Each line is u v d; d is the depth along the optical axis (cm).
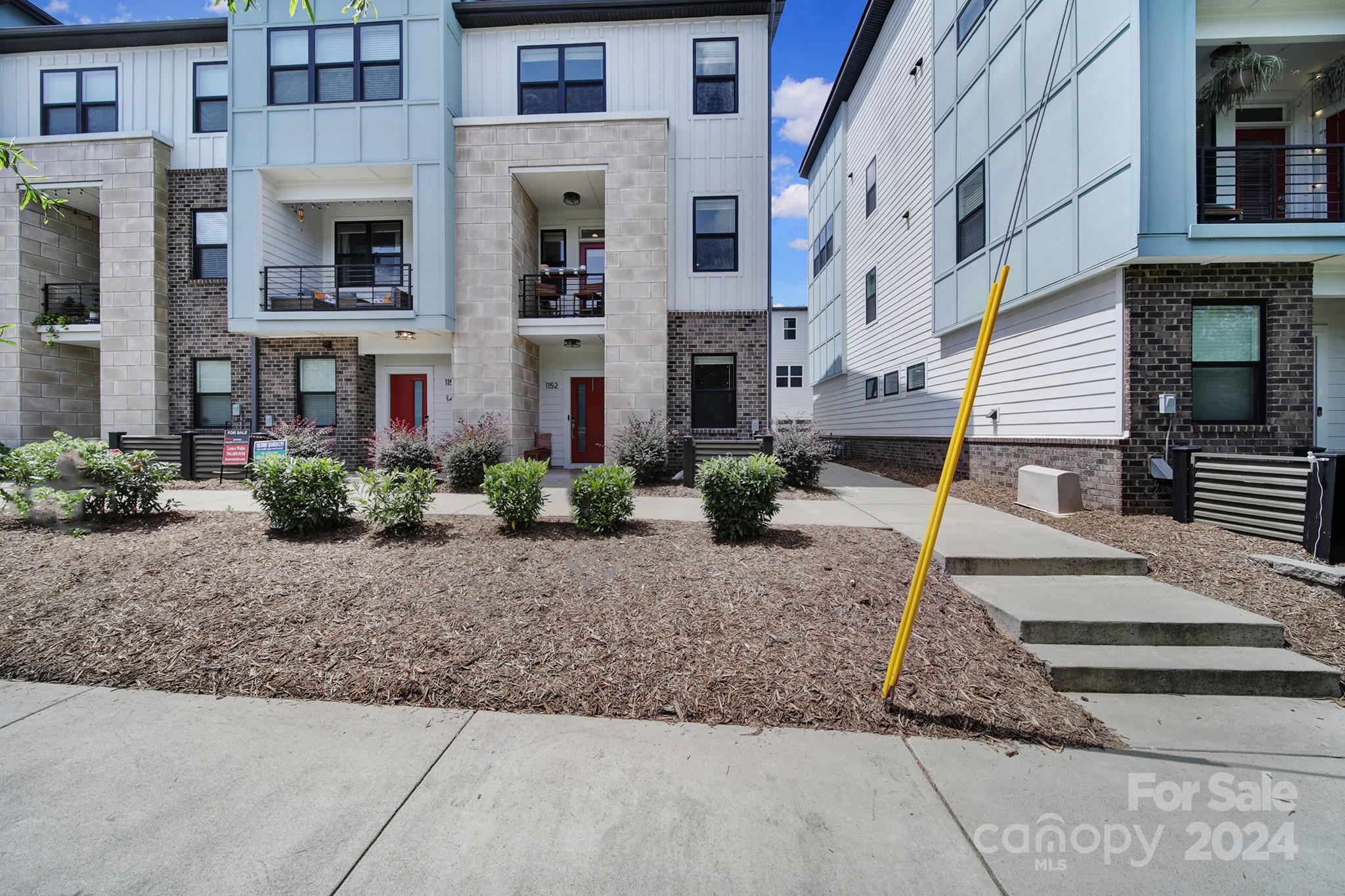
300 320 1070
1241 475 580
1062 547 522
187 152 1217
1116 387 693
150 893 185
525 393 1175
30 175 1174
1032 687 330
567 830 216
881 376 1493
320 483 568
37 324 1198
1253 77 696
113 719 288
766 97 1108
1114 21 666
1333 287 747
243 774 247
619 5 1091
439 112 1055
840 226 1808
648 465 962
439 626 378
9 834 209
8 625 374
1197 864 205
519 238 1125
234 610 395
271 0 1074
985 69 930
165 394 1207
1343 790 248
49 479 612
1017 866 202
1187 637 374
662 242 1066
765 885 192
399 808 227
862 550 530
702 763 258
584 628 375
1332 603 421
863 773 253
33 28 1188
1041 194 796
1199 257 648
